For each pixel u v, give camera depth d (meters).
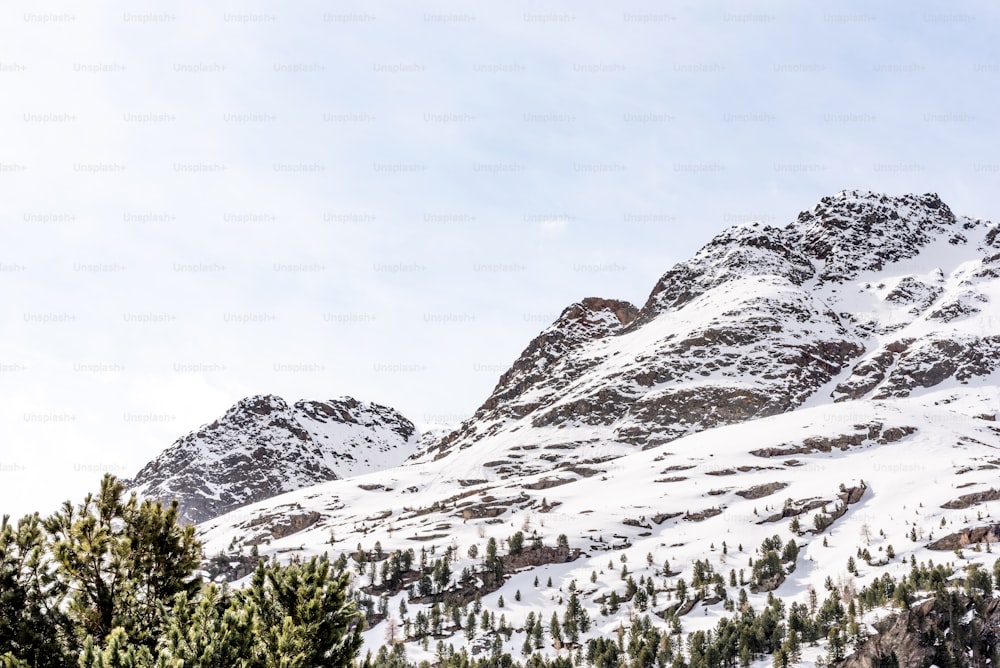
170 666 23.67
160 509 32.62
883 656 151.50
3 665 26.97
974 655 150.88
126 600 30.72
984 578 161.62
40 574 30.55
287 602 29.02
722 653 160.50
